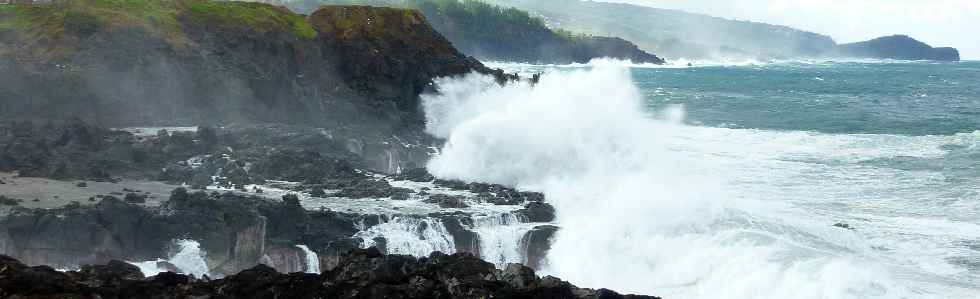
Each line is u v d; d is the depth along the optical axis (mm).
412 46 79500
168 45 62844
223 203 36406
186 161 46781
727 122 99125
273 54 69438
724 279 36125
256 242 36344
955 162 64438
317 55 72438
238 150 50469
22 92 55906
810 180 57219
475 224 39406
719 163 63656
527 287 27641
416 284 27516
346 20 78938
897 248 40000
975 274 36250
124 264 28750
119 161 45094
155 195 38969
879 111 113250
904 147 74250
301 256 36562
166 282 27391
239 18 71000
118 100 58812
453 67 79250
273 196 41562
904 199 51031
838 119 102250
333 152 54156
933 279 35531
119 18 64125
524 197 44906
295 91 65500
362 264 28984
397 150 59844
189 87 61812
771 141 79500
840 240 40219
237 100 63031
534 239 39344
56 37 60562
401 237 37781
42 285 24703
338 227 37844
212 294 26562
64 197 37125
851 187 54719
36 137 47188
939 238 41750
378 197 43438
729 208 42625
